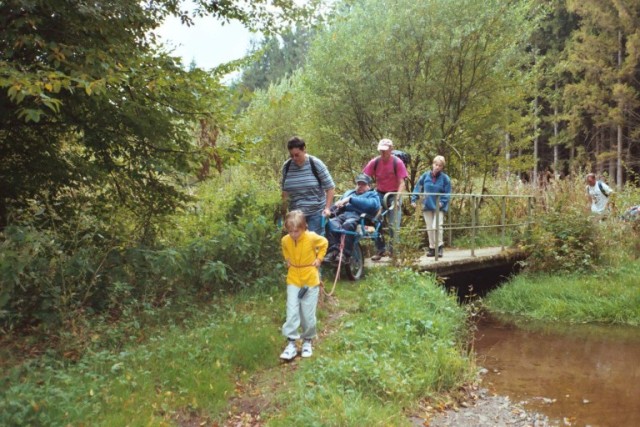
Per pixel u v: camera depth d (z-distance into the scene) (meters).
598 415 4.57
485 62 12.09
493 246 11.60
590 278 9.68
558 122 30.72
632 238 11.70
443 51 11.54
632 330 7.58
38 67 5.18
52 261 5.12
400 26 11.69
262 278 6.79
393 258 8.05
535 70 13.05
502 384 5.30
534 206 11.94
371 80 11.84
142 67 5.85
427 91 12.05
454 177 12.97
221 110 6.67
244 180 10.90
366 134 12.45
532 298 8.88
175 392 4.19
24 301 5.02
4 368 4.24
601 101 25.34
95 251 5.88
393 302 6.40
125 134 6.75
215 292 6.52
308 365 4.77
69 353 4.63
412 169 12.43
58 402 3.68
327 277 7.59
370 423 3.87
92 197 7.13
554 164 27.95
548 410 4.66
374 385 4.48
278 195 8.05
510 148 13.90
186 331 5.35
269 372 4.77
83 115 6.35
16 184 6.55
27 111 4.52
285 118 15.41
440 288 7.64
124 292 5.49
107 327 5.11
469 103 12.38
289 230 5.02
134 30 6.11
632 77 25.08
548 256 10.31
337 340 5.35
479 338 7.07
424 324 5.90
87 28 5.33
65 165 6.80
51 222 6.23
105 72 5.15
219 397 4.18
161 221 7.54
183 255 6.13
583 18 27.48
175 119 6.68
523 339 7.05
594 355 6.33
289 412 3.98
